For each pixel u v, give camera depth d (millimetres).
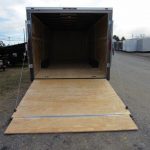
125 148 3203
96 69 8344
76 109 4445
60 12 6082
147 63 16766
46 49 10047
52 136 3527
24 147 3232
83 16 7547
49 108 4492
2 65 12320
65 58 12305
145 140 3432
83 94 5340
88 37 11953
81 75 7188
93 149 3172
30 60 6465
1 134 3635
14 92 6688
